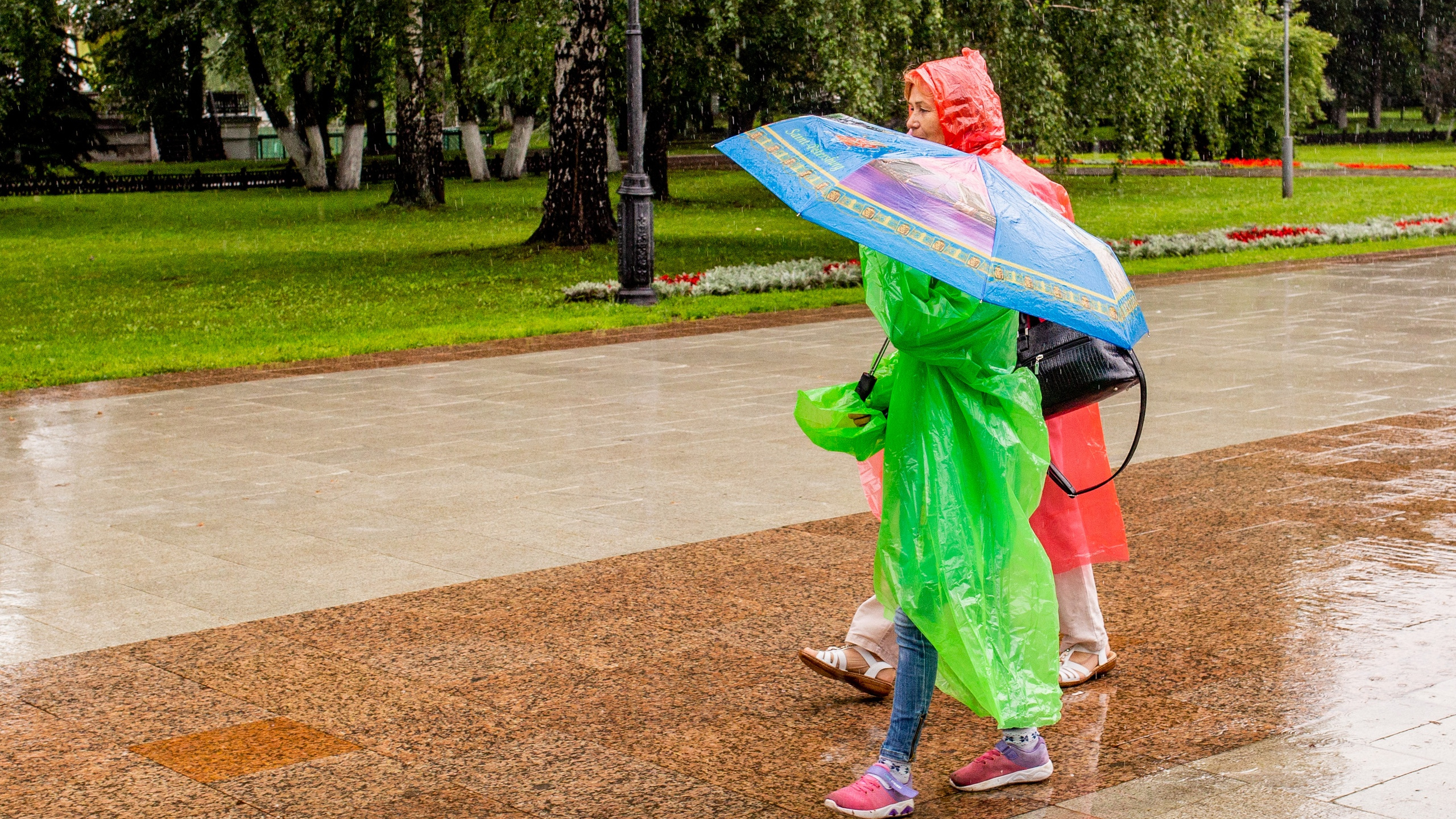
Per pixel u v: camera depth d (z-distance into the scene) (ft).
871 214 10.96
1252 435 28.35
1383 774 12.41
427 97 111.86
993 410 11.72
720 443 28.63
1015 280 10.72
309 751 13.39
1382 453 26.48
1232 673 15.19
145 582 19.44
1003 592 11.51
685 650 16.31
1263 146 178.60
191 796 12.35
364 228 102.63
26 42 126.00
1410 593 17.92
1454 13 237.66
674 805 12.10
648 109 118.32
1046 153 77.66
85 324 54.70
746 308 53.52
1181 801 11.96
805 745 13.47
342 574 19.70
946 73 12.80
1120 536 14.93
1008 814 11.82
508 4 93.61
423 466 26.96
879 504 13.17
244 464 27.55
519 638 16.83
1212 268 66.69
